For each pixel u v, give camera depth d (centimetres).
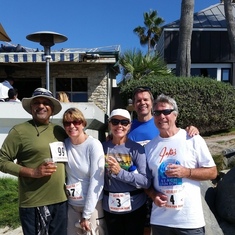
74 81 1300
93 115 634
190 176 249
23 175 278
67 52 1170
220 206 464
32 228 284
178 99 909
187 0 1213
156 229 262
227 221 454
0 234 422
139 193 284
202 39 1764
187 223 248
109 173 280
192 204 251
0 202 504
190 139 260
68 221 298
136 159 276
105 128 852
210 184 543
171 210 252
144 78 1069
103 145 294
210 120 935
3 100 731
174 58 1759
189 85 920
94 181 279
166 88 913
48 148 286
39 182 283
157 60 1333
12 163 281
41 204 282
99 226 287
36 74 1295
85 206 279
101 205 289
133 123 345
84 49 1209
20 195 289
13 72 1295
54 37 773
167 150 262
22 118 604
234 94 983
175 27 1758
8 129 609
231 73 1766
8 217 450
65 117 284
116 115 280
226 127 976
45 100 292
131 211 280
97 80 1278
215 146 748
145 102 335
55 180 285
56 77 1295
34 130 289
